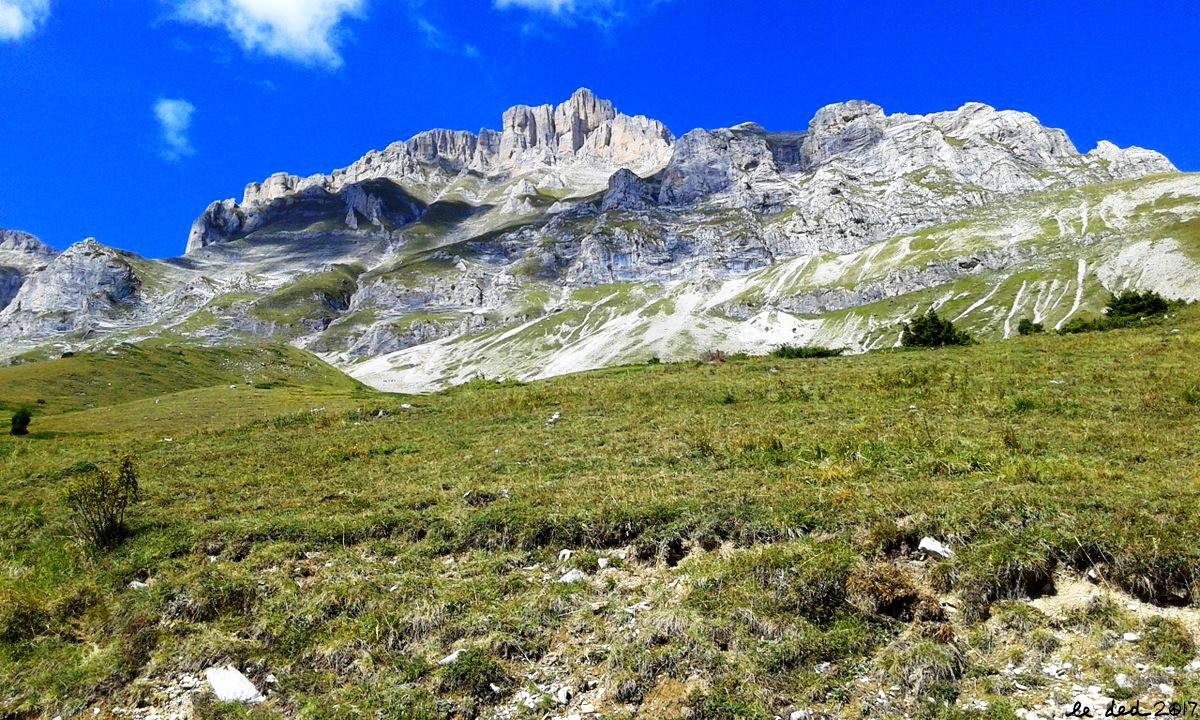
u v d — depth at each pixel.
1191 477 14.54
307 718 9.92
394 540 16.19
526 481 19.80
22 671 11.59
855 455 19.28
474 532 15.73
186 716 10.44
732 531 14.21
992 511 13.19
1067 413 22.78
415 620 12.00
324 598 12.95
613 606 12.20
